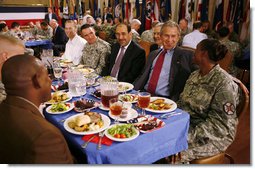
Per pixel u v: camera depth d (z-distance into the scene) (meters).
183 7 5.69
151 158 1.24
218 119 1.47
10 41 1.42
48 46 5.47
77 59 3.16
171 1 6.07
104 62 2.76
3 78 0.91
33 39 5.64
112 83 1.63
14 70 0.89
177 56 1.99
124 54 2.48
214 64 1.57
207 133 1.47
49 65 2.27
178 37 2.02
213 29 5.27
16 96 0.91
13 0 8.42
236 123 1.48
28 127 0.83
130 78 2.42
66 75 2.14
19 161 0.80
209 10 5.32
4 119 0.87
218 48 1.50
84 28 2.77
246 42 4.70
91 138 1.15
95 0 8.63
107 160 1.07
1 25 5.45
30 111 0.89
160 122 1.28
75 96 1.70
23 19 8.73
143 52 2.46
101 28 6.18
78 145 1.11
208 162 1.50
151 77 2.13
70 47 3.24
